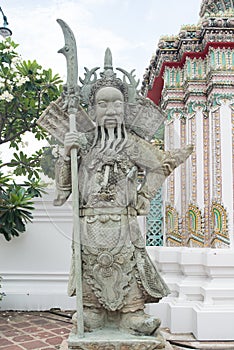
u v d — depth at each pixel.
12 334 5.18
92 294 3.58
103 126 3.75
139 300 3.56
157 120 3.90
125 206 3.61
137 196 3.80
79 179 3.69
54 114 3.82
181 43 6.49
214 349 4.59
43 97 6.79
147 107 3.88
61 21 3.65
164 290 3.63
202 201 6.16
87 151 3.76
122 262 3.52
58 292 6.76
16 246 6.92
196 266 5.53
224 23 6.08
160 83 7.57
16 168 6.87
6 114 6.82
